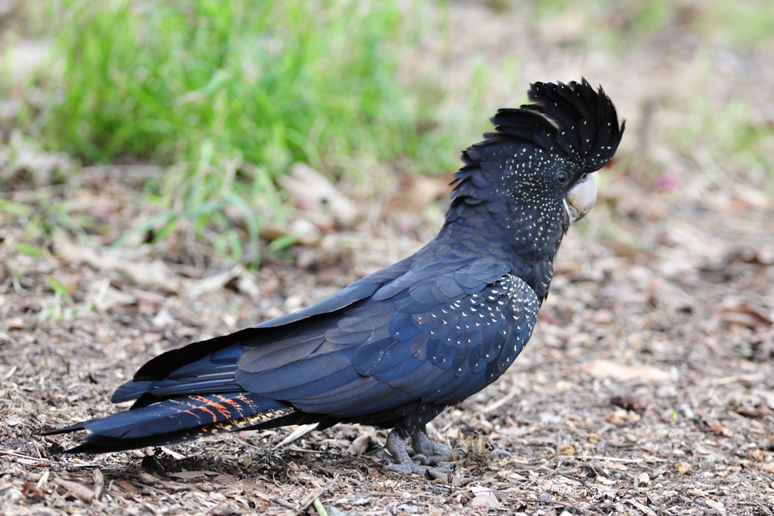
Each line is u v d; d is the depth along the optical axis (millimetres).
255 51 13234
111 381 8648
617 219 14367
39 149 13133
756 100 19109
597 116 8141
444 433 8680
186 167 12609
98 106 13664
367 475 7453
